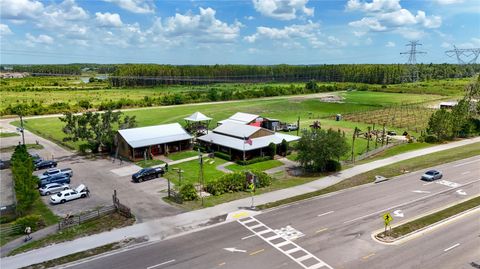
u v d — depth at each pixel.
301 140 58.38
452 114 83.06
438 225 37.75
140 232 36.75
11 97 154.62
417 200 45.03
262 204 43.72
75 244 34.38
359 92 198.88
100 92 185.88
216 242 34.44
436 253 32.06
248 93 170.00
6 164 62.38
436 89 195.88
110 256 32.09
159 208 43.03
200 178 55.12
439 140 81.81
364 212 41.31
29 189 42.12
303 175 56.72
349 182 52.09
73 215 41.78
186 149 73.81
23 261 31.44
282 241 34.47
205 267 30.17
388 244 33.75
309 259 31.20
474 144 78.50
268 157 66.19
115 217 40.59
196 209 42.47
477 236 35.16
